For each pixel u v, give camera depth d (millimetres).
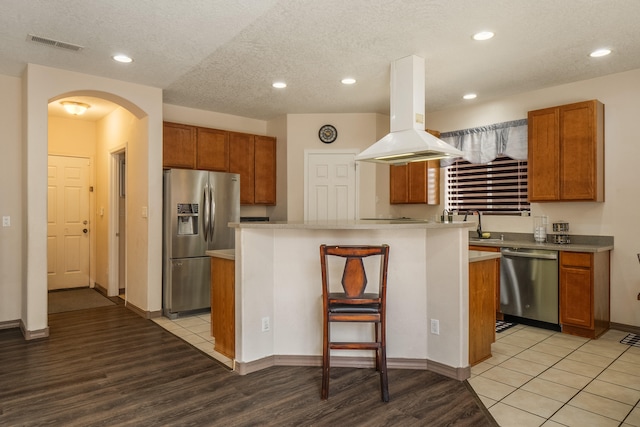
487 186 5180
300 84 4445
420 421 2295
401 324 3100
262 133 6176
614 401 2529
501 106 4949
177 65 3871
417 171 5539
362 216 5633
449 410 2420
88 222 6301
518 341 3723
